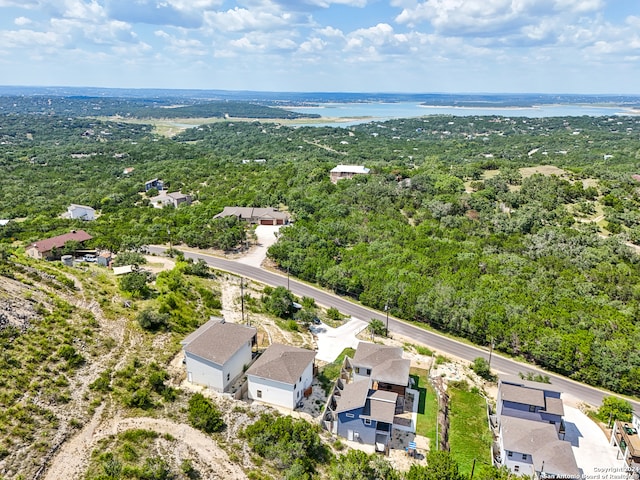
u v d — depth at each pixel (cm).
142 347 5097
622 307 7488
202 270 8050
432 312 7194
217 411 4331
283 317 6938
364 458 3925
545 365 6425
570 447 4300
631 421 5128
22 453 3438
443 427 4881
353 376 5409
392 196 12406
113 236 9894
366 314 7531
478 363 6025
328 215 11306
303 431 4116
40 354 4394
